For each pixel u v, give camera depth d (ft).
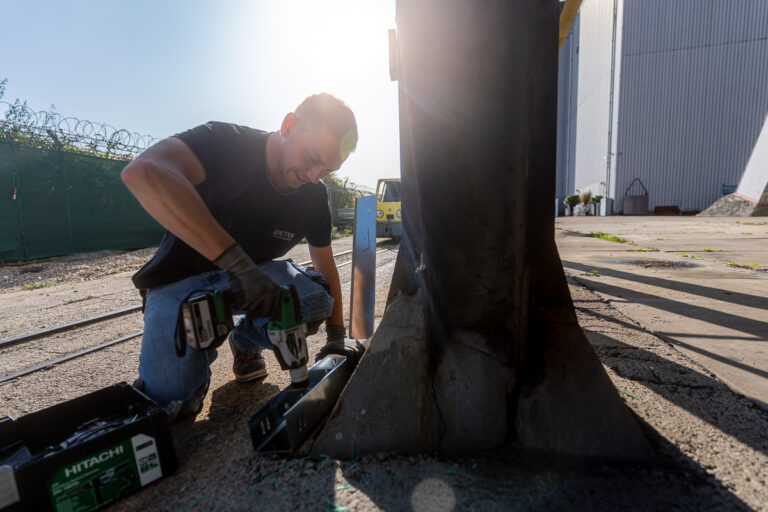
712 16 73.87
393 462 3.28
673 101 77.46
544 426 3.28
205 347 3.38
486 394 3.35
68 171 26.89
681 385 4.45
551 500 2.79
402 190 3.50
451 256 3.34
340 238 39.91
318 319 4.87
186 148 3.78
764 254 16.70
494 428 3.34
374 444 3.43
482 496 2.86
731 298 8.80
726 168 76.02
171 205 3.12
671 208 78.64
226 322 3.45
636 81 78.54
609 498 2.78
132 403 4.13
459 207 3.20
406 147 3.40
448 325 3.46
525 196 3.08
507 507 2.74
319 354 4.92
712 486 2.85
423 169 3.21
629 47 78.02
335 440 3.50
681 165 78.23
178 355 3.76
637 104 79.00
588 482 2.95
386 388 3.47
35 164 25.09
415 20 2.99
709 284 10.46
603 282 10.95
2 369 7.11
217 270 4.55
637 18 76.95
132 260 25.16
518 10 2.81
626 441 3.17
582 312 7.72
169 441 3.48
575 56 115.44
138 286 4.54
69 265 23.29
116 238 29.94
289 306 3.73
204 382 4.58
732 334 6.24
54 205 26.08
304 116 3.97
